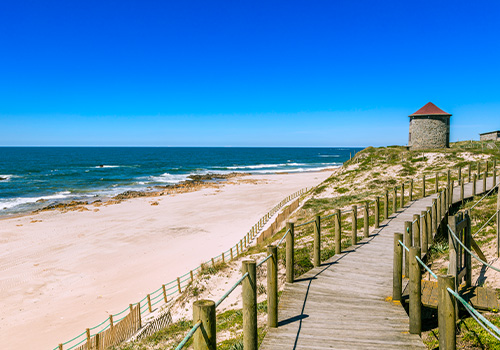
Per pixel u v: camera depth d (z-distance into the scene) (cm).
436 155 3681
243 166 12044
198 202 4597
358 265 948
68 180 7388
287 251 812
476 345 562
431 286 771
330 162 14675
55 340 1414
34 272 2220
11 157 16375
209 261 2166
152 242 2814
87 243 2833
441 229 1345
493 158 3312
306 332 579
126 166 11362
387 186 2944
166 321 1258
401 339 553
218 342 807
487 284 800
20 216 3947
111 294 1856
